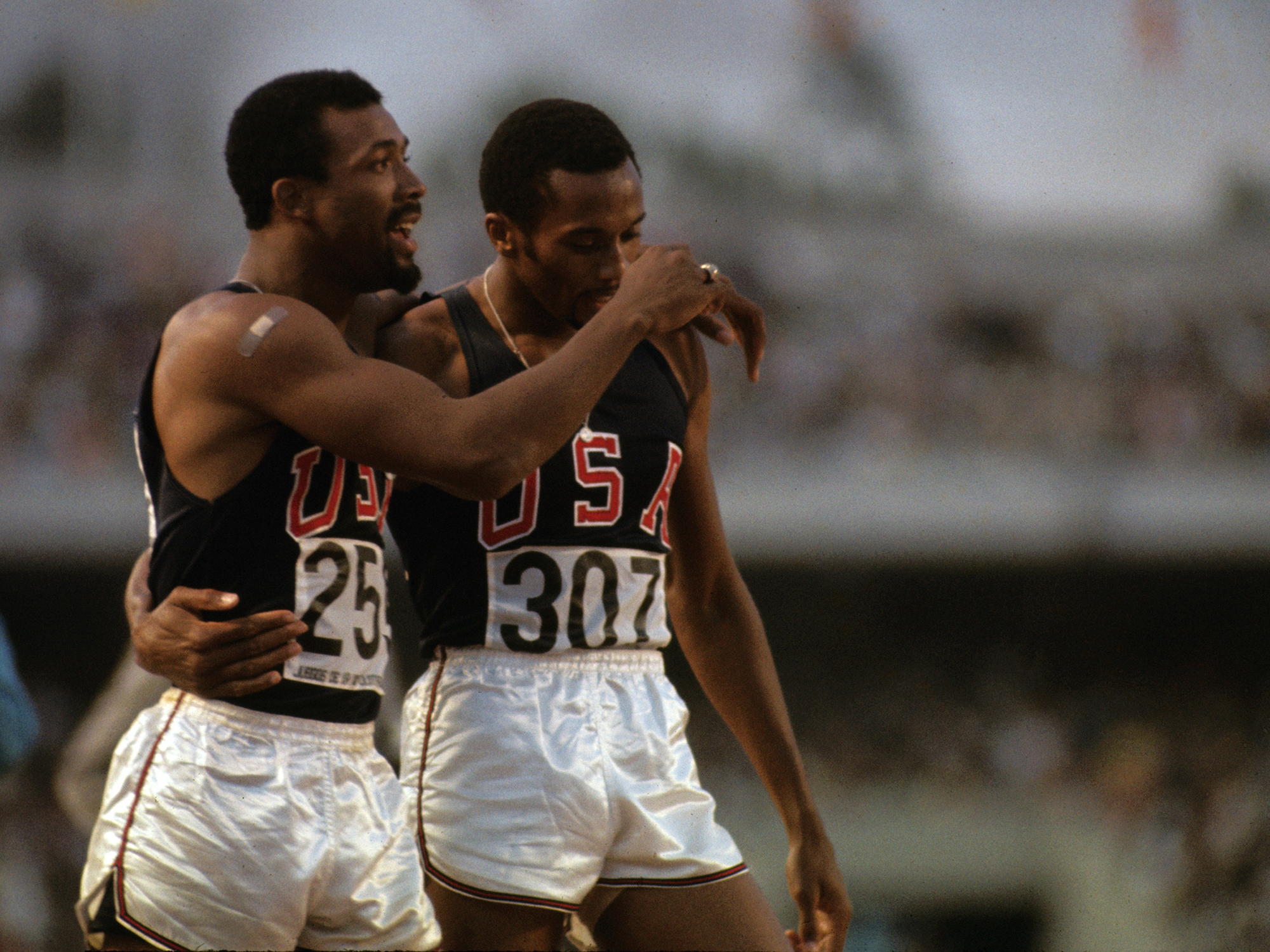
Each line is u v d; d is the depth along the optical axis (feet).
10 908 140.97
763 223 224.33
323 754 24.02
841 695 210.18
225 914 22.88
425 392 23.48
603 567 26.58
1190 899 157.99
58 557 173.27
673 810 26.53
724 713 30.40
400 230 25.50
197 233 200.85
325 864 23.49
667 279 25.26
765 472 189.88
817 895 29.66
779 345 203.92
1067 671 216.74
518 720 25.80
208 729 23.65
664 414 27.73
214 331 23.56
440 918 25.84
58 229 194.18
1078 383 206.18
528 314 27.43
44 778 163.63
